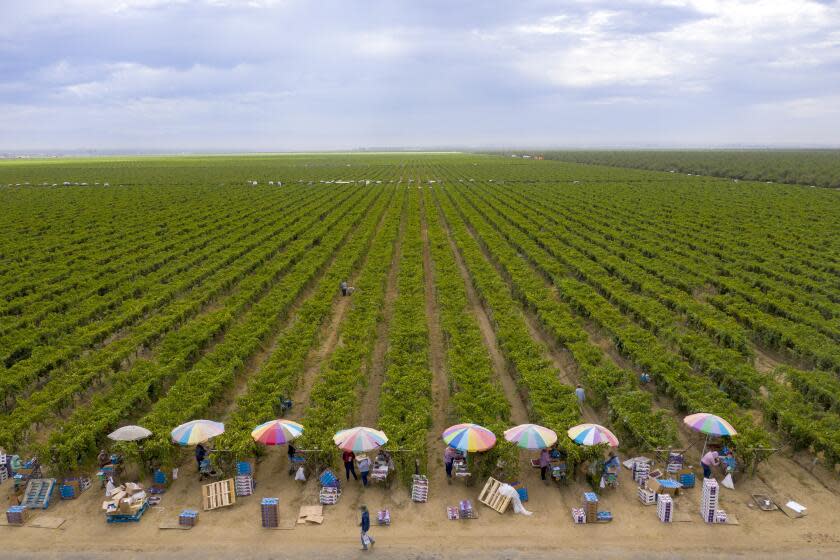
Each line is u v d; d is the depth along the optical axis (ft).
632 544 75.31
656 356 122.62
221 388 112.78
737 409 104.37
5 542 76.33
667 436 93.50
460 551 74.13
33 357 126.31
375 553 73.82
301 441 90.63
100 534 77.92
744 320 150.71
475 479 88.69
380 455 91.81
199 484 89.30
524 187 451.12
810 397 111.24
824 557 72.79
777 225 266.98
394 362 122.31
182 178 545.85
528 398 112.37
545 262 207.31
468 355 122.01
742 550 74.13
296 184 481.87
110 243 243.19
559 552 73.82
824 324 142.41
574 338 134.62
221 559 73.10
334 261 222.89
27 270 199.52
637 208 325.42
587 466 88.84
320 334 147.43
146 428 93.30
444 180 531.09
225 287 184.03
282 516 81.35
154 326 144.36
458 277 180.96
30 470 88.63
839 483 88.48
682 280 180.75
